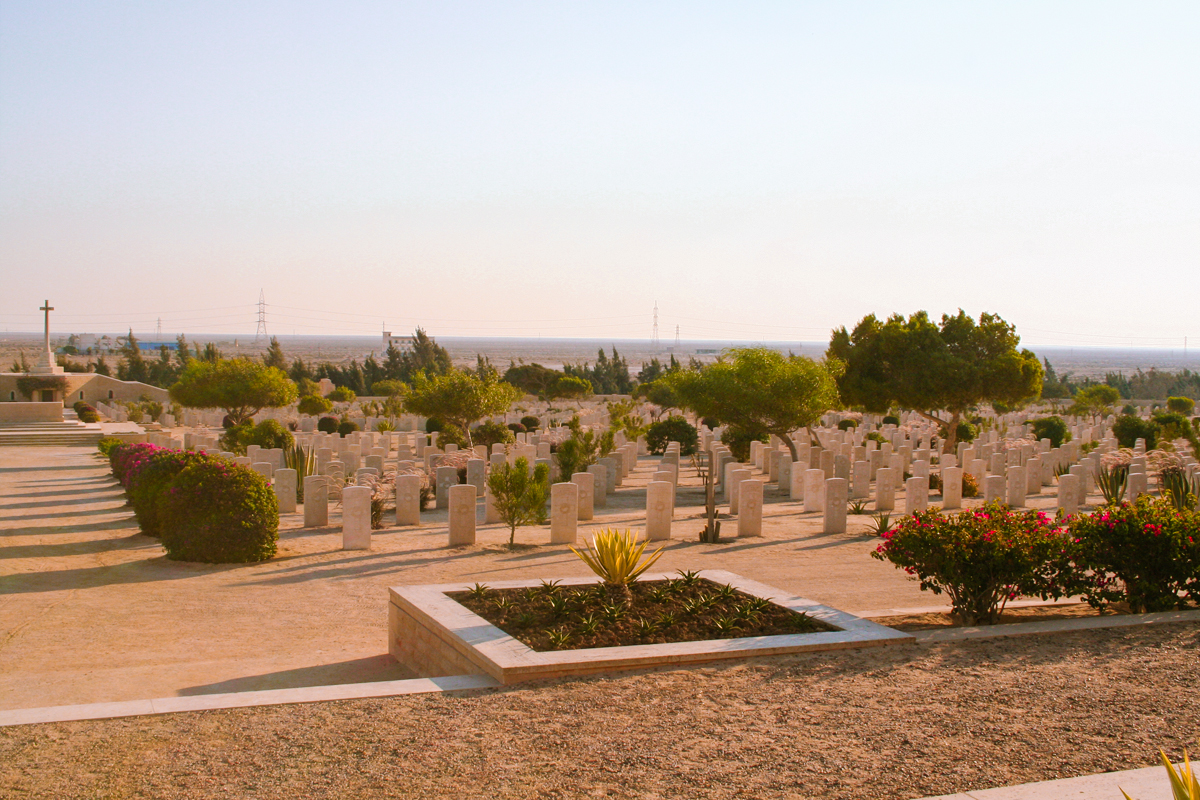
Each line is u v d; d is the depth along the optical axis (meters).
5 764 5.12
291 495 19.20
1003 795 4.57
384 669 8.29
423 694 6.45
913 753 5.29
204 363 46.97
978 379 32.31
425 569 12.95
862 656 7.45
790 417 25.70
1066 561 9.24
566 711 6.07
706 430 39.22
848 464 24.94
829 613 8.51
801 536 16.34
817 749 5.36
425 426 44.78
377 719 5.91
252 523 13.52
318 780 4.92
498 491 15.36
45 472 28.12
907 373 33.44
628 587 9.21
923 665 7.17
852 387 34.28
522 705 6.20
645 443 38.19
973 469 24.66
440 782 4.89
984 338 33.28
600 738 5.55
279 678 7.93
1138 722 5.82
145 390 64.69
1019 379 32.69
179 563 13.45
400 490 17.75
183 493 13.54
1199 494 19.83
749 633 7.99
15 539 15.95
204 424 50.66
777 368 25.78
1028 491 24.73
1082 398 61.00
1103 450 31.08
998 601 9.52
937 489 25.06
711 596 9.06
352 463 26.62
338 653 8.86
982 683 6.67
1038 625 8.48
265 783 4.88
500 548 14.77
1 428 41.44
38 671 8.12
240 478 13.68
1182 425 32.03
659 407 61.00
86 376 62.94
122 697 7.32
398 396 71.81
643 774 4.99
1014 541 8.80
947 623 9.16
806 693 6.45
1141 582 9.32
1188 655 7.41
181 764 5.14
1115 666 7.12
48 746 5.40
